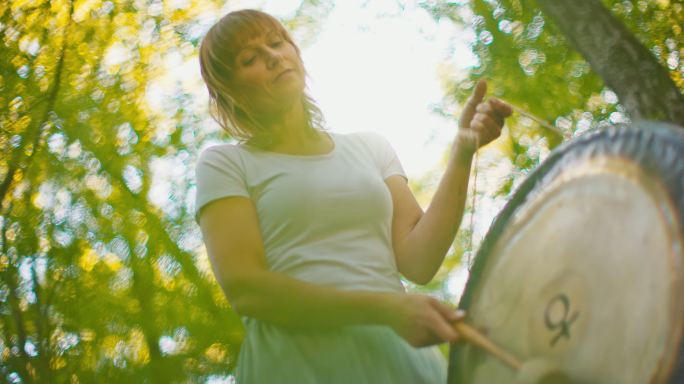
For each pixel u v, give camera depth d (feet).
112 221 19.08
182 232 19.40
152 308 18.85
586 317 4.20
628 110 9.20
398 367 5.57
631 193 4.13
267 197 5.87
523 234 5.04
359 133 6.61
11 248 17.51
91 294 18.33
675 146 3.97
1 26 18.38
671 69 16.01
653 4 16.43
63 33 18.84
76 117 19.08
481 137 5.94
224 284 5.65
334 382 5.46
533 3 17.44
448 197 6.06
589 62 9.59
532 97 17.57
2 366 16.01
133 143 19.56
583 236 4.41
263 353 5.67
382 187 6.11
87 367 17.85
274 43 6.41
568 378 4.22
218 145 6.20
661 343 3.59
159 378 18.38
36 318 16.79
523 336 4.68
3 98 17.98
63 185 18.78
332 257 5.74
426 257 6.09
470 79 17.93
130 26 19.95
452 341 4.99
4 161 17.71
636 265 3.93
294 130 6.31
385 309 5.22
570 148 4.84
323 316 5.40
